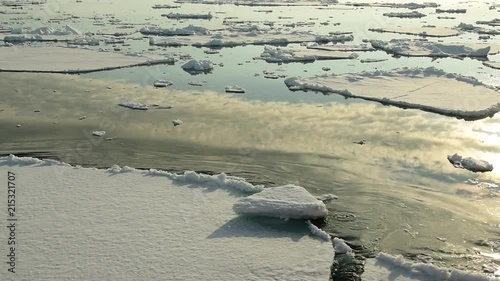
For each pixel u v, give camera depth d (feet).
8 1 138.31
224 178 26.68
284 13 120.16
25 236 20.86
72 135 34.32
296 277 18.53
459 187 26.81
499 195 25.90
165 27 90.94
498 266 19.85
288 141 33.68
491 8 133.28
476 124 37.47
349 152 31.81
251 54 66.59
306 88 47.93
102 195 24.82
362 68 58.18
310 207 23.08
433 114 39.99
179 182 26.63
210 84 49.49
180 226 21.94
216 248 20.27
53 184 26.04
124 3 140.46
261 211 23.00
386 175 28.35
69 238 20.76
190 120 37.93
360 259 20.34
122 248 20.10
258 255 19.92
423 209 24.45
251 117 38.88
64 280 17.99
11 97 43.45
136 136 34.32
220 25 94.68
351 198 25.58
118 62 58.34
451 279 18.66
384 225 22.99
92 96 44.27
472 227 22.79
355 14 118.11
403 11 125.49
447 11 124.47
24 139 33.40
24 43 70.74
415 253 20.84
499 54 67.15
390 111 40.75
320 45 73.05
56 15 106.93
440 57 65.92
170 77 52.34
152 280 18.10
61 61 58.08
